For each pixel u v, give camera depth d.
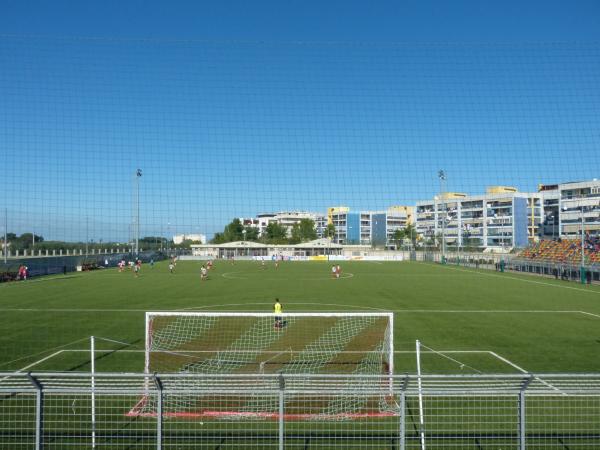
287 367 16.98
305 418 11.91
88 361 18.02
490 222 103.81
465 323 26.47
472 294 41.25
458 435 10.95
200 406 12.60
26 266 56.19
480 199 105.12
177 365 17.34
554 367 17.53
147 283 50.94
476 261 83.50
